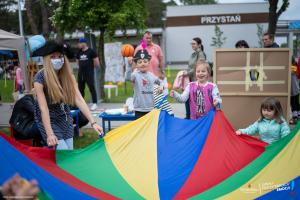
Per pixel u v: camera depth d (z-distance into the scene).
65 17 13.72
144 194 3.98
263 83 7.61
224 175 4.22
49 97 4.29
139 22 14.12
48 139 4.11
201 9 43.28
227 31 42.97
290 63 7.52
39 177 3.60
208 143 4.59
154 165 4.35
